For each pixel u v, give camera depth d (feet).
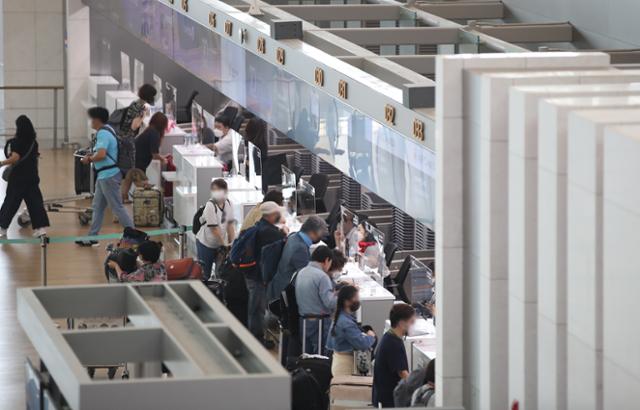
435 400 57.41
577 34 100.83
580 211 43.52
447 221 54.65
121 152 129.18
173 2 127.85
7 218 120.16
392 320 69.26
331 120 89.25
